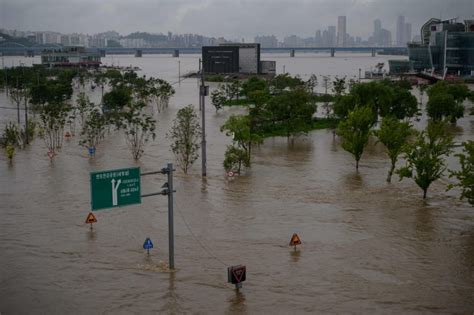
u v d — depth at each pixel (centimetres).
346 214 5400
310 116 9981
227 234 4791
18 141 9188
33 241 4600
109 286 3753
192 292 3666
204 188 6338
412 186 6519
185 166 7269
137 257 4256
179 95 19088
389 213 5450
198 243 4566
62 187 6347
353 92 10956
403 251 4425
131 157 8031
